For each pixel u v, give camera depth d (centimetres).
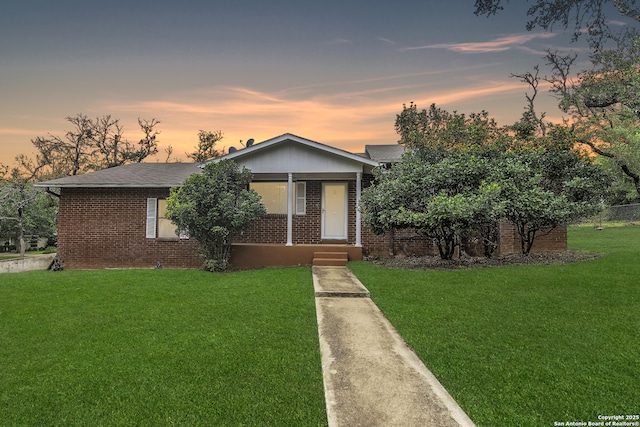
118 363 390
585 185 981
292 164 1205
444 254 1038
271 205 1322
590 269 823
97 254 1271
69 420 288
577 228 2219
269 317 554
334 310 591
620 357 387
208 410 298
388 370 369
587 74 1154
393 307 596
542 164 1062
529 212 907
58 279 895
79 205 1279
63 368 379
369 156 1355
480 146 1130
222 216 1033
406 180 956
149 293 726
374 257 1188
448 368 370
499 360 386
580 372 355
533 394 316
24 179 2730
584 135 1549
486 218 864
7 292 744
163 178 1324
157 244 1270
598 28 970
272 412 294
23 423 284
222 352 418
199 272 1011
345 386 336
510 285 708
